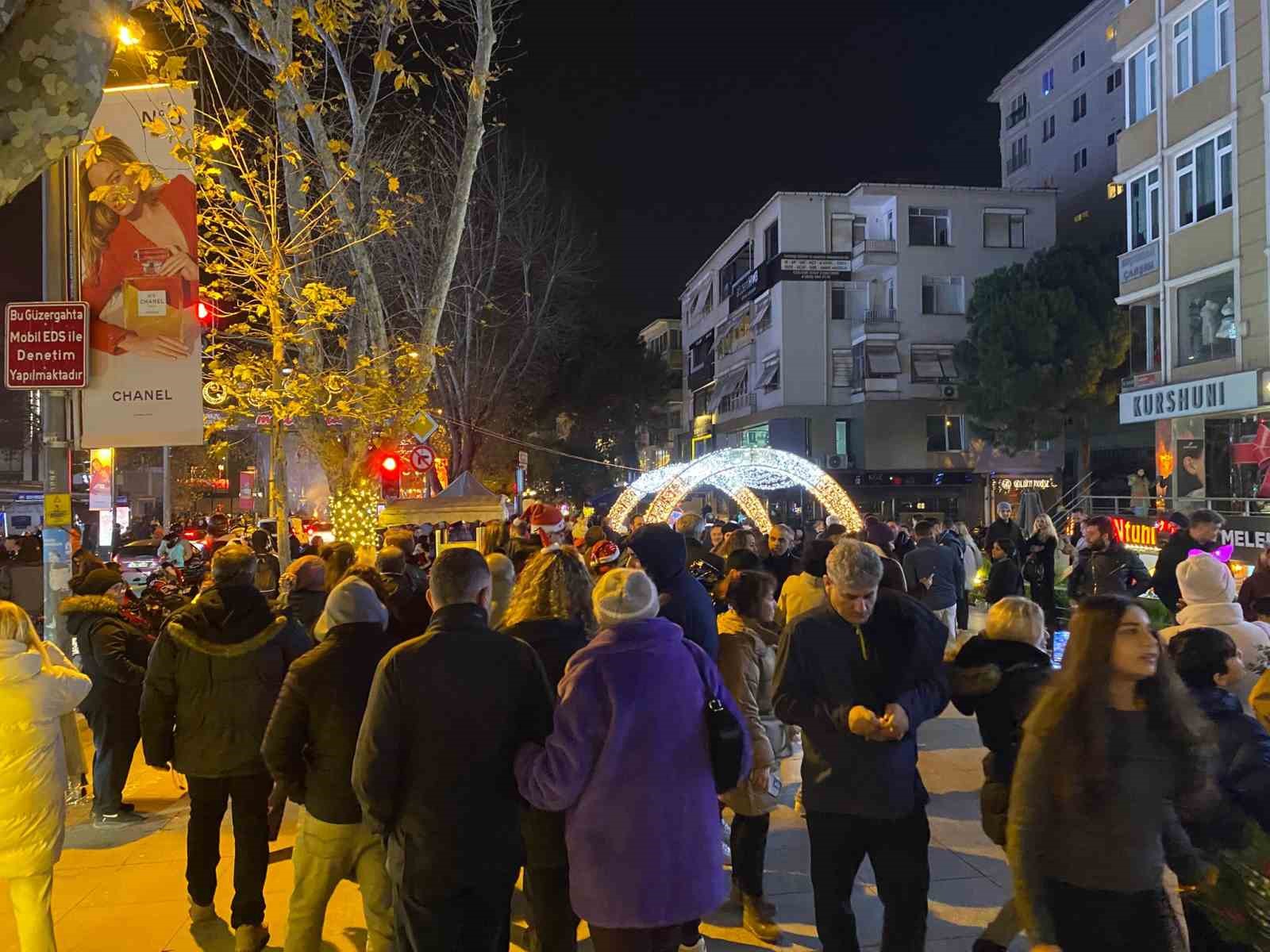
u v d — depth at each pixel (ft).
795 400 134.00
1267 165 65.51
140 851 19.70
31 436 134.82
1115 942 8.64
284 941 14.21
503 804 10.61
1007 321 113.19
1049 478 131.95
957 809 20.27
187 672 15.06
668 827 9.96
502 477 119.85
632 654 10.21
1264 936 9.07
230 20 34.17
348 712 12.64
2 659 13.04
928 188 131.54
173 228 25.34
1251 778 10.36
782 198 135.23
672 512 48.08
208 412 38.42
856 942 12.31
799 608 19.40
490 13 41.01
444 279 42.52
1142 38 79.41
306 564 21.07
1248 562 63.57
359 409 40.73
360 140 40.55
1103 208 136.26
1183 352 75.87
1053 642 36.14
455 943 10.33
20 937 13.42
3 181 9.27
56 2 9.22
